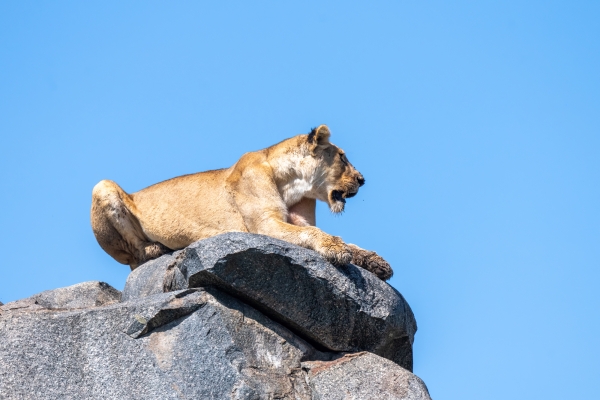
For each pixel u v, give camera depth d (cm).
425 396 1569
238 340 1547
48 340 1498
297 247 1609
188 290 1576
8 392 1438
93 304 1842
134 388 1485
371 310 1658
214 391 1485
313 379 1566
